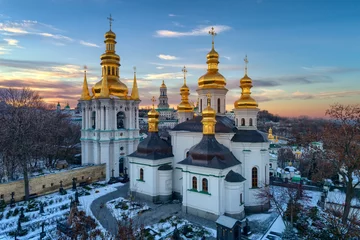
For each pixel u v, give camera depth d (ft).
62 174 177.17
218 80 157.58
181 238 107.65
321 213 129.80
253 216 130.93
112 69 216.54
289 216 124.06
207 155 127.85
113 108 206.69
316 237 105.60
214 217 124.16
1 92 197.57
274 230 114.93
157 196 152.87
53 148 224.12
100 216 130.11
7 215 131.44
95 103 202.39
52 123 238.68
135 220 124.88
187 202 134.00
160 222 122.62
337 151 125.49
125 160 215.10
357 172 128.57
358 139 120.57
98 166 197.77
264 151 139.13
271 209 140.97
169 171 154.20
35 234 114.11
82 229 98.99
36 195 162.50
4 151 173.47
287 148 312.50
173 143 159.43
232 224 97.91
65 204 148.46
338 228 101.91
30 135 183.11
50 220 127.85
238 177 126.52
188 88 205.16
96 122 203.62
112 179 195.42
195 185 132.46
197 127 150.20
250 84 153.99
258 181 139.33
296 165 287.69
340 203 131.85
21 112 181.68
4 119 178.50
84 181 189.37
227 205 125.80
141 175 159.12
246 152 137.90
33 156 212.64
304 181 193.67
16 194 154.40
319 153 147.74
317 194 168.04
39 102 233.14
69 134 290.76
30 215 132.98
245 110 150.20
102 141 198.59
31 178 161.68
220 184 123.24
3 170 178.50
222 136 142.61
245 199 137.59
